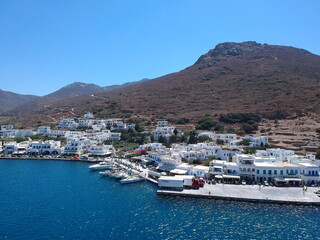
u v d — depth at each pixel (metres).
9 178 118.25
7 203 86.12
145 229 68.56
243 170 107.69
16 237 64.00
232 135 178.50
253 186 100.75
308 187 99.12
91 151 177.50
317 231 67.44
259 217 75.62
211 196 90.69
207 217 75.62
